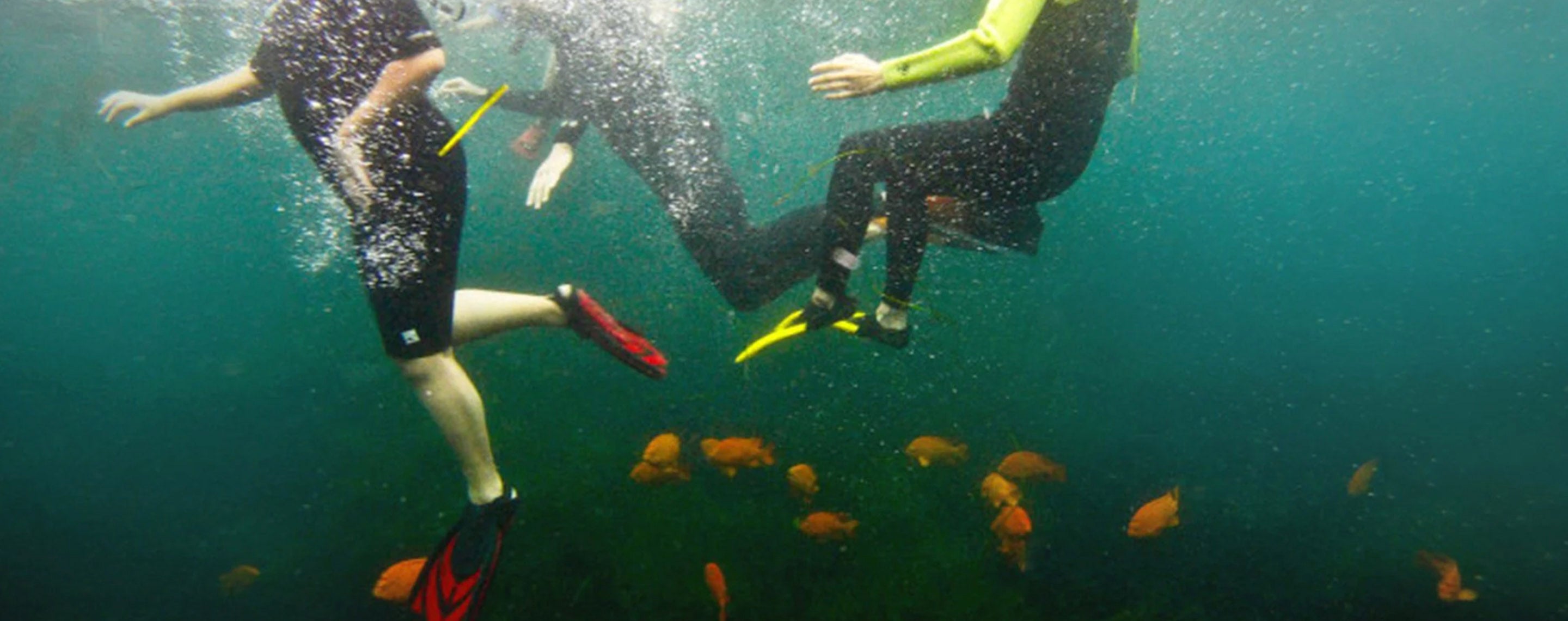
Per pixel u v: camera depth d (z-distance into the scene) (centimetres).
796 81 745
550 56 504
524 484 567
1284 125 4259
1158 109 2517
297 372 930
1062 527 515
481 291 313
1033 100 289
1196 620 432
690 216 459
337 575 506
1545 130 4362
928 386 720
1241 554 497
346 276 367
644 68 469
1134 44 321
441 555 291
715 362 770
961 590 448
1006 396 718
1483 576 486
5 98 1656
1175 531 514
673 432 630
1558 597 461
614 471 579
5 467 738
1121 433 665
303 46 254
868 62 261
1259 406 754
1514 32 2080
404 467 634
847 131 907
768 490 548
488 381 774
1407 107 3706
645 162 474
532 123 561
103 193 3697
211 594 507
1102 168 2703
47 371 1181
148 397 921
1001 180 304
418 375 271
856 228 299
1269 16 1644
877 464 570
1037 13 254
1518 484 616
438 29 667
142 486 671
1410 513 561
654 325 888
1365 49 2294
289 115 265
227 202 4294
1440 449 685
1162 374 827
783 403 673
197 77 1412
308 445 714
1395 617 443
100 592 523
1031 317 950
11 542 591
